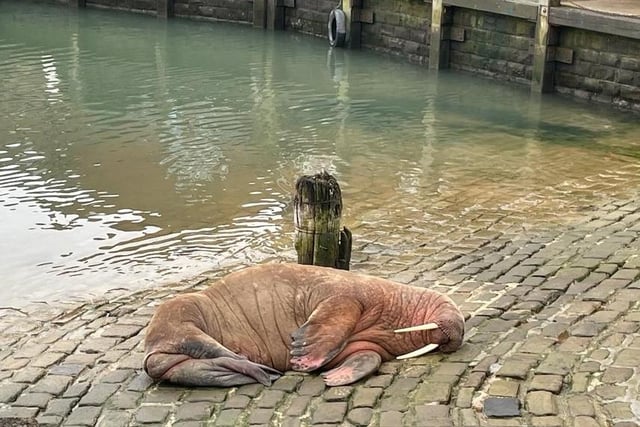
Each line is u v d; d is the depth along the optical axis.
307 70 20.48
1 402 6.01
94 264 9.44
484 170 12.71
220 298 6.29
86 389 6.14
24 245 10.00
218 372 5.96
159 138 14.59
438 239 9.59
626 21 16.39
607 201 10.84
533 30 18.78
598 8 17.75
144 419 5.62
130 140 14.44
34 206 11.31
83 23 26.17
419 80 19.62
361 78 19.72
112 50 22.34
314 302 6.28
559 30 17.98
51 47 22.58
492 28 19.72
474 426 5.10
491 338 6.39
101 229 10.52
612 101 17.28
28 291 8.72
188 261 9.48
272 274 6.40
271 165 13.11
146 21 26.75
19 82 18.61
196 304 6.21
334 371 5.98
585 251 8.52
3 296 8.60
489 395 5.43
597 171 12.56
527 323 6.67
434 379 5.72
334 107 16.92
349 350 6.13
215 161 13.30
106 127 15.23
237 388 5.92
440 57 20.73
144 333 7.25
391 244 9.48
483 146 14.16
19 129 14.98
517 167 12.85
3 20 26.41
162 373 6.00
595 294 7.14
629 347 5.93
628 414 5.04
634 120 16.08
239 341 6.19
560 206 10.69
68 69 20.02
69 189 11.97
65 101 17.05
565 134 14.96
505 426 5.07
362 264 8.80
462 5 19.98
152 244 10.02
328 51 22.92
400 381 5.78
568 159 13.29
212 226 10.59
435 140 14.52
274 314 6.27
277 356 6.21
